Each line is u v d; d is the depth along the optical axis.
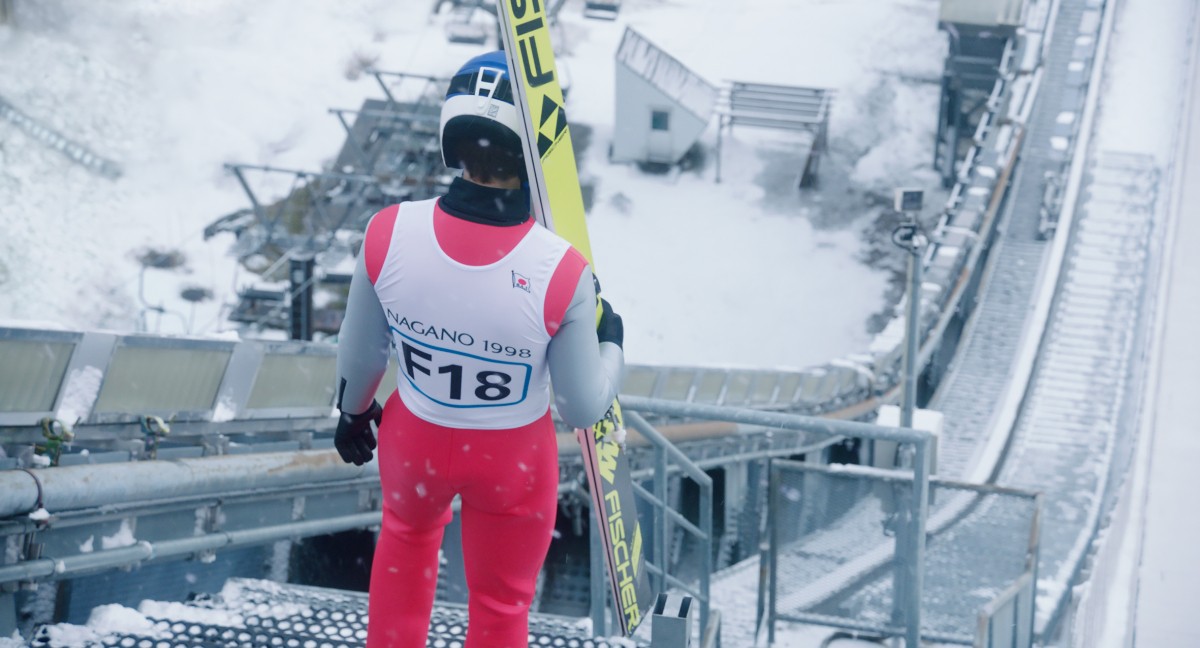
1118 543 18.41
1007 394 28.17
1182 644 16.67
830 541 6.99
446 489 2.52
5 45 43.16
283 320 27.88
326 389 10.21
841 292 39.44
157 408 8.09
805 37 53.22
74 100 42.44
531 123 2.39
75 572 5.33
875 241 41.75
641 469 15.47
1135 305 32.16
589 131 47.06
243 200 41.31
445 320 2.35
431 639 4.09
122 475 5.61
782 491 7.02
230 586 4.47
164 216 39.41
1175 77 45.62
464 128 2.35
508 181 2.39
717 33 53.88
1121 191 38.31
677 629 3.11
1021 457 25.67
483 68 2.40
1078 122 42.03
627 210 42.97
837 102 49.00
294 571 10.99
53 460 5.09
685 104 44.34
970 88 46.78
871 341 37.44
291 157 43.97
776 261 40.75
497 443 2.46
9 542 4.59
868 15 54.28
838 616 6.99
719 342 37.50
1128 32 48.72
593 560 4.80
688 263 40.66
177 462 6.50
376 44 51.28
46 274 35.78
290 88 47.12
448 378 2.41
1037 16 48.94
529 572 2.64
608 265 40.44
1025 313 32.47
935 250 33.28
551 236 2.37
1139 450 24.12
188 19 48.16
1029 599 6.99
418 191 37.03
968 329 31.78
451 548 11.67
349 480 9.27
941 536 7.01
